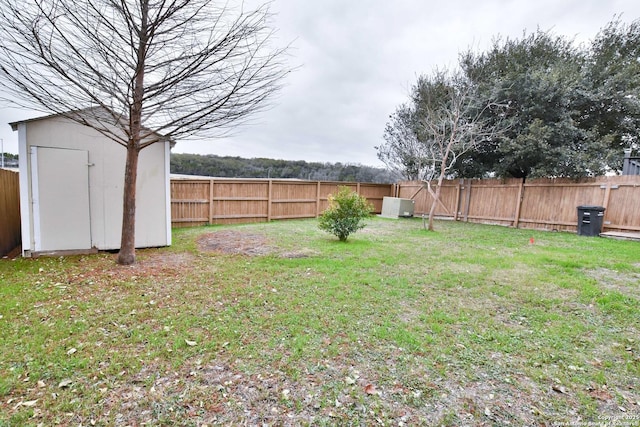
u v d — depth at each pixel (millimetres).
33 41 3828
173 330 2797
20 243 6957
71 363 2252
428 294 3842
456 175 13508
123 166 6188
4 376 2082
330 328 2887
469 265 5211
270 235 8016
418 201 14359
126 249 5066
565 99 10125
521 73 10906
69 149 5684
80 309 3225
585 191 9289
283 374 2197
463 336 2795
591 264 5227
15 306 3252
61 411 1799
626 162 9633
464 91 10367
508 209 11133
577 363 2412
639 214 8281
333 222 7172
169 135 4930
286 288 3949
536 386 2133
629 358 2492
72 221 5793
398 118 14203
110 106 4688
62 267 4836
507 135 11062
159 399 1920
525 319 3186
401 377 2195
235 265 5031
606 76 10602
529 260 5539
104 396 1933
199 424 1733
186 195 9828
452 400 1979
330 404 1919
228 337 2688
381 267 5000
